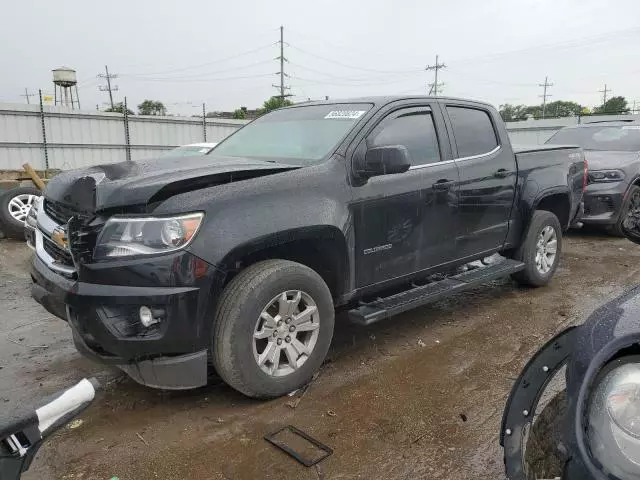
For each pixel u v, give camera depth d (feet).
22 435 4.24
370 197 12.26
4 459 4.17
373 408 10.73
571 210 19.49
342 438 9.68
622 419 4.69
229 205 10.03
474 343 14.15
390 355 13.37
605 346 5.13
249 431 9.93
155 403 11.02
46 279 10.82
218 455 9.20
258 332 10.44
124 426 10.15
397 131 13.39
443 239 14.34
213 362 10.41
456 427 10.05
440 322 15.78
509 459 6.23
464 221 14.90
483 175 15.35
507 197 16.46
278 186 10.78
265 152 13.55
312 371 11.44
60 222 11.25
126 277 9.44
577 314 16.44
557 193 18.29
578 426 4.91
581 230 30.53
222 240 9.78
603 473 4.62
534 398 6.40
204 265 9.59
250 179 10.66
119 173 10.88
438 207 13.96
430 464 8.95
